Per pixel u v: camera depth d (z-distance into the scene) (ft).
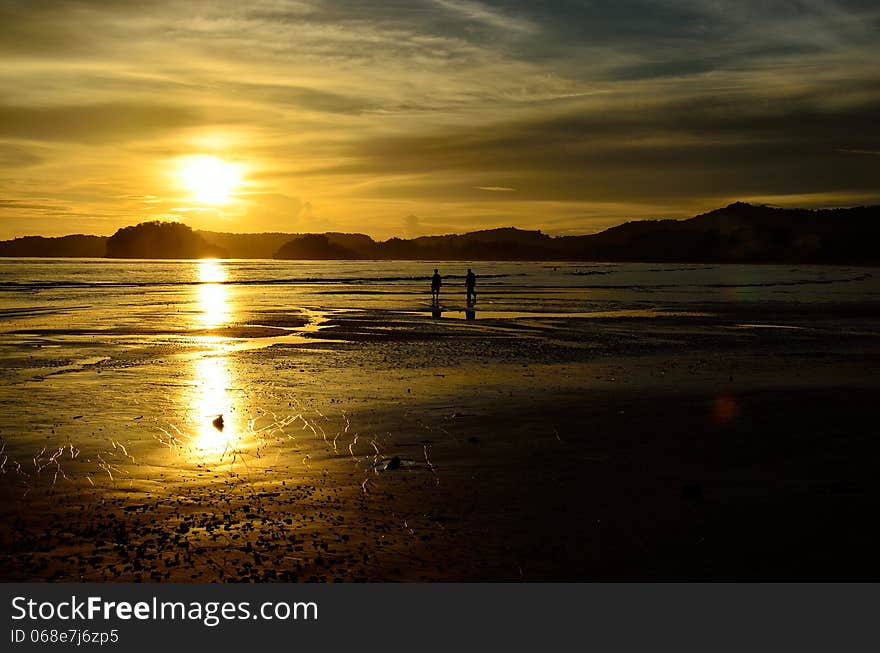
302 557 29.22
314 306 169.58
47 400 58.75
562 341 100.53
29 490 36.70
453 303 180.96
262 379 68.90
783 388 63.62
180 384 66.39
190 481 38.40
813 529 31.68
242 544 30.40
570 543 30.42
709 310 158.71
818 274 436.35
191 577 27.61
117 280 332.19
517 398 59.31
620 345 96.07
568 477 38.81
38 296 206.80
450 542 30.58
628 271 524.93
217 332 111.96
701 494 35.91
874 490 36.45
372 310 157.38
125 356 85.25
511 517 33.22
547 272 500.74
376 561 28.89
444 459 42.19
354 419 52.01
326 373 72.69
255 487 37.42
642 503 34.88
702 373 72.43
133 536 31.14
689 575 27.84
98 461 41.70
